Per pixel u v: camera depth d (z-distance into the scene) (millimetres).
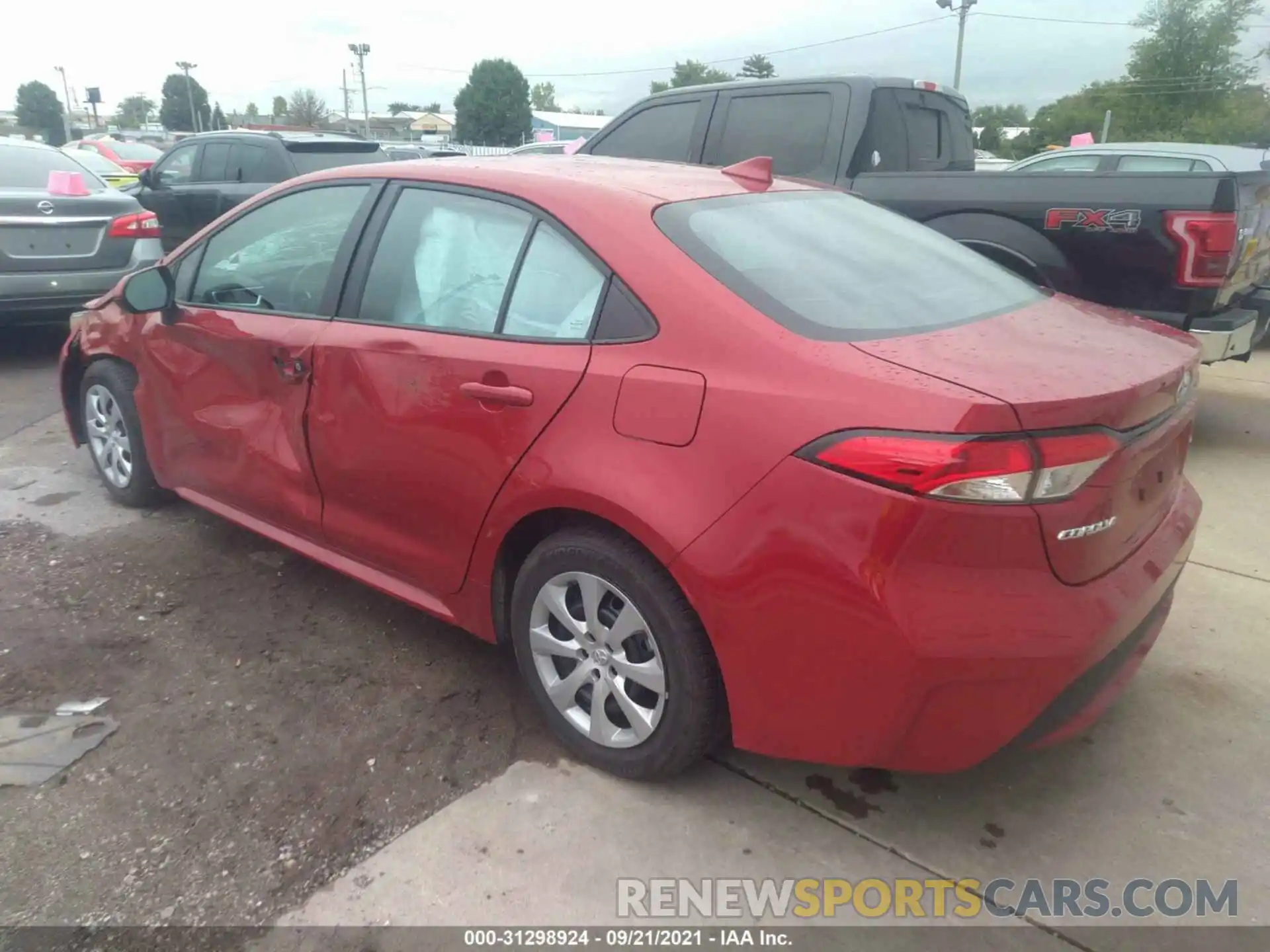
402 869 2369
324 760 2762
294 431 3357
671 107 6703
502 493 2689
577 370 2533
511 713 3006
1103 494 2143
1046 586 2105
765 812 2598
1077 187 5051
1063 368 2240
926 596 2051
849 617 2105
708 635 2377
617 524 2430
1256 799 2676
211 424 3736
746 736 2375
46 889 2277
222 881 2316
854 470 2070
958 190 5395
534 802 2609
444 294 2963
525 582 2762
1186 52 39750
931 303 2668
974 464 1982
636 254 2555
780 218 2943
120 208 7293
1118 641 2262
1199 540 4387
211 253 3834
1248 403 6832
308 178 3535
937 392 2047
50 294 6906
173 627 3479
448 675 3213
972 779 2746
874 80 5973
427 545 3020
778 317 2352
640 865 2406
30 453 5355
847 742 2236
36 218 6785
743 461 2221
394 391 2965
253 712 2980
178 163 10773
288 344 3316
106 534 4262
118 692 3068
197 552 4090
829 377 2170
